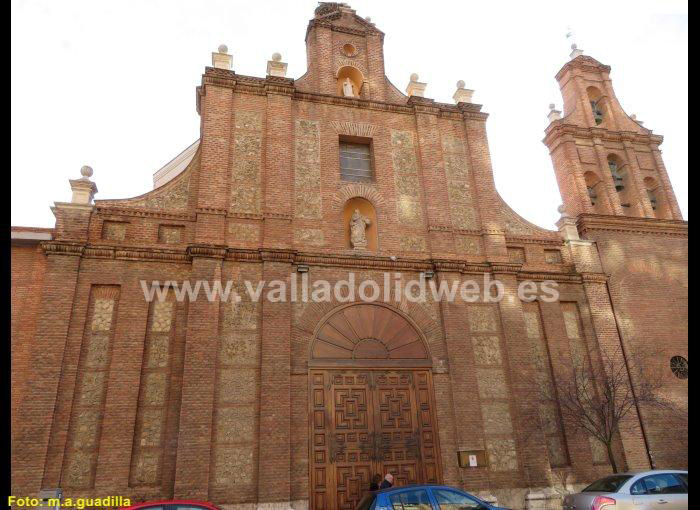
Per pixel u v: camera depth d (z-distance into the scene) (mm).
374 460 14695
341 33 21250
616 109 24531
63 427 13039
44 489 12336
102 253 15008
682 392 18094
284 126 17922
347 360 15562
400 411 15445
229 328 14891
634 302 19250
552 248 19641
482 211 18922
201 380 13938
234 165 17141
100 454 12977
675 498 11383
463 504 10562
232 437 13773
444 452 15164
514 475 15398
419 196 18750
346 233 17938
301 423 14430
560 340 17922
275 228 16391
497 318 17438
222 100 17781
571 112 24000
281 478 13547
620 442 16734
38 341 13539
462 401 15805
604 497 11281
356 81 21312
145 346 14398
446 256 17719
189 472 13023
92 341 14148
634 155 23234
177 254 15492
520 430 15914
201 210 15977
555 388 17125
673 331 19125
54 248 14555
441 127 20188
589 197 21578
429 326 16688
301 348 15281
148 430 13586
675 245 20938
